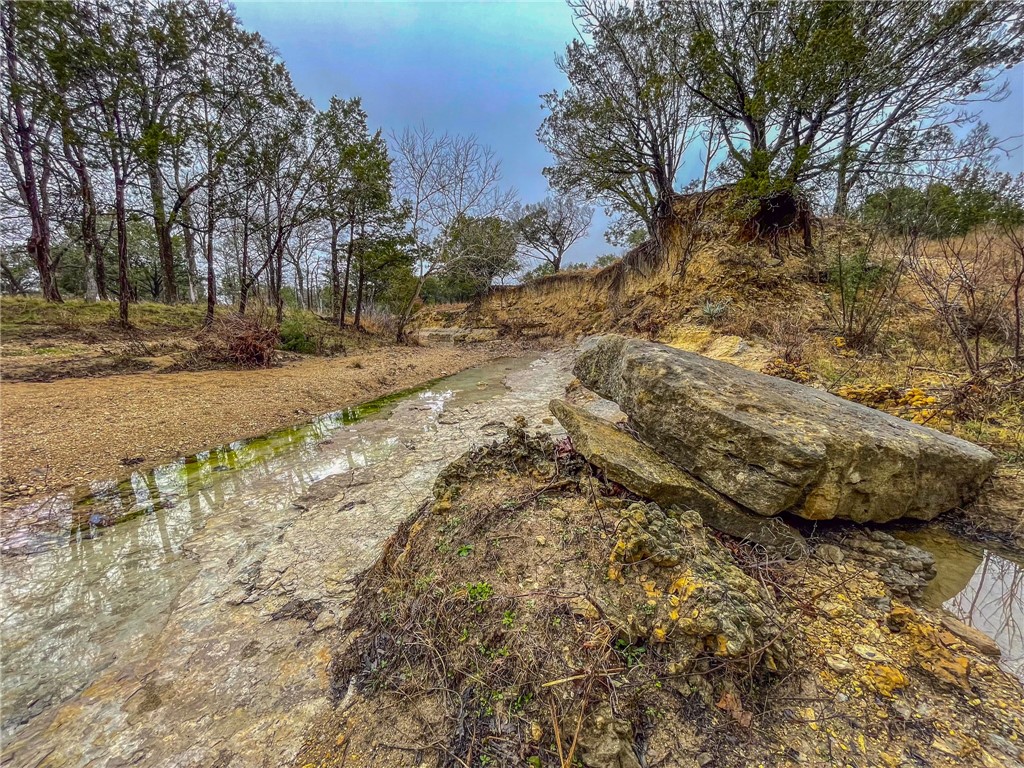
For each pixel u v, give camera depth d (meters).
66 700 2.44
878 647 2.10
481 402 9.39
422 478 5.31
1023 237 5.98
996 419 4.20
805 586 2.52
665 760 1.71
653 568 2.35
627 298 16.47
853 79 9.82
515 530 2.89
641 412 3.55
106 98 11.54
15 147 14.41
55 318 12.70
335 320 22.45
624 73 14.28
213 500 4.87
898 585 2.58
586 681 1.90
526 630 2.18
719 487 2.96
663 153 14.51
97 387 8.16
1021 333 5.49
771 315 8.84
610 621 2.14
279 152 16.34
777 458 2.74
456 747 1.83
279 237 17.69
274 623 2.95
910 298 7.32
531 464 3.70
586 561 2.54
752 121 11.87
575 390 9.16
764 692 1.91
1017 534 3.11
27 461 5.32
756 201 10.26
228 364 11.44
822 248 10.54
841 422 3.18
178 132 13.20
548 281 24.94
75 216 15.75
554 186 17.31
